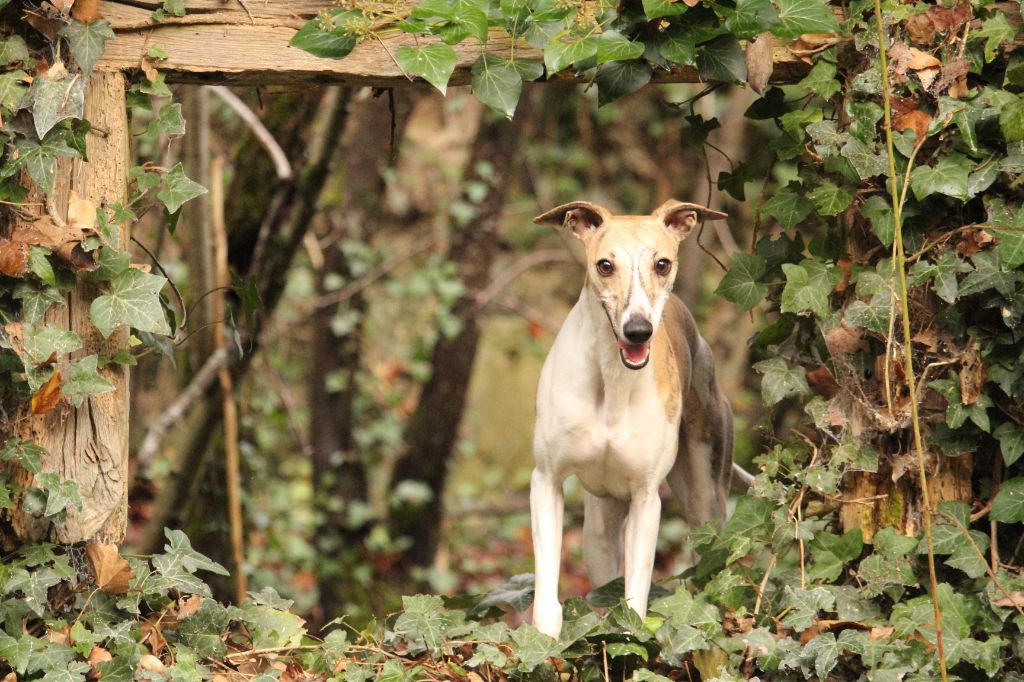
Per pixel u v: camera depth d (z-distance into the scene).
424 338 13.81
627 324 5.93
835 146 6.27
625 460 6.48
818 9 6.05
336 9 6.24
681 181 18.20
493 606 7.32
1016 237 5.95
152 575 6.29
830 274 6.38
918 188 6.03
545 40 6.14
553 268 19.75
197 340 10.20
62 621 6.03
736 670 6.06
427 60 5.96
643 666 6.23
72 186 6.16
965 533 6.11
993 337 6.13
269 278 10.67
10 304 6.01
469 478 19.17
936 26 6.10
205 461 10.44
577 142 18.75
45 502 6.04
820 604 6.11
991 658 5.84
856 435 6.32
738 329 17.28
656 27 6.11
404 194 16.27
